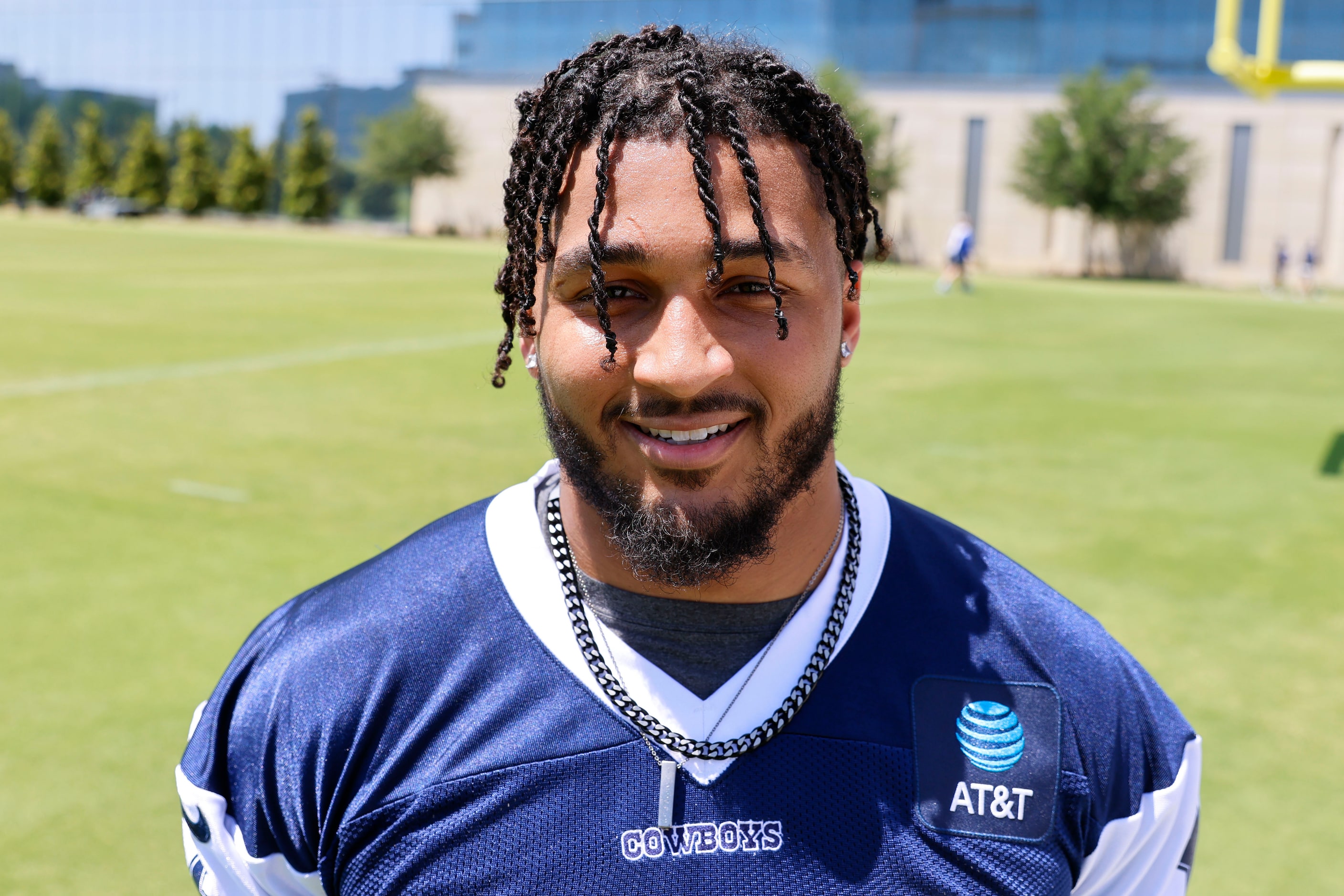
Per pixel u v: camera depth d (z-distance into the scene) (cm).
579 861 94
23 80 5822
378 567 110
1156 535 530
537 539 105
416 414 789
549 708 99
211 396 836
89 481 580
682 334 89
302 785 100
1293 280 3466
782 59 98
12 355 992
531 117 104
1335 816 274
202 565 454
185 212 4978
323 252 2892
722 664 101
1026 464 688
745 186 90
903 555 108
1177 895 111
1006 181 3678
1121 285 3045
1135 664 110
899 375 1069
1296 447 765
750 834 95
